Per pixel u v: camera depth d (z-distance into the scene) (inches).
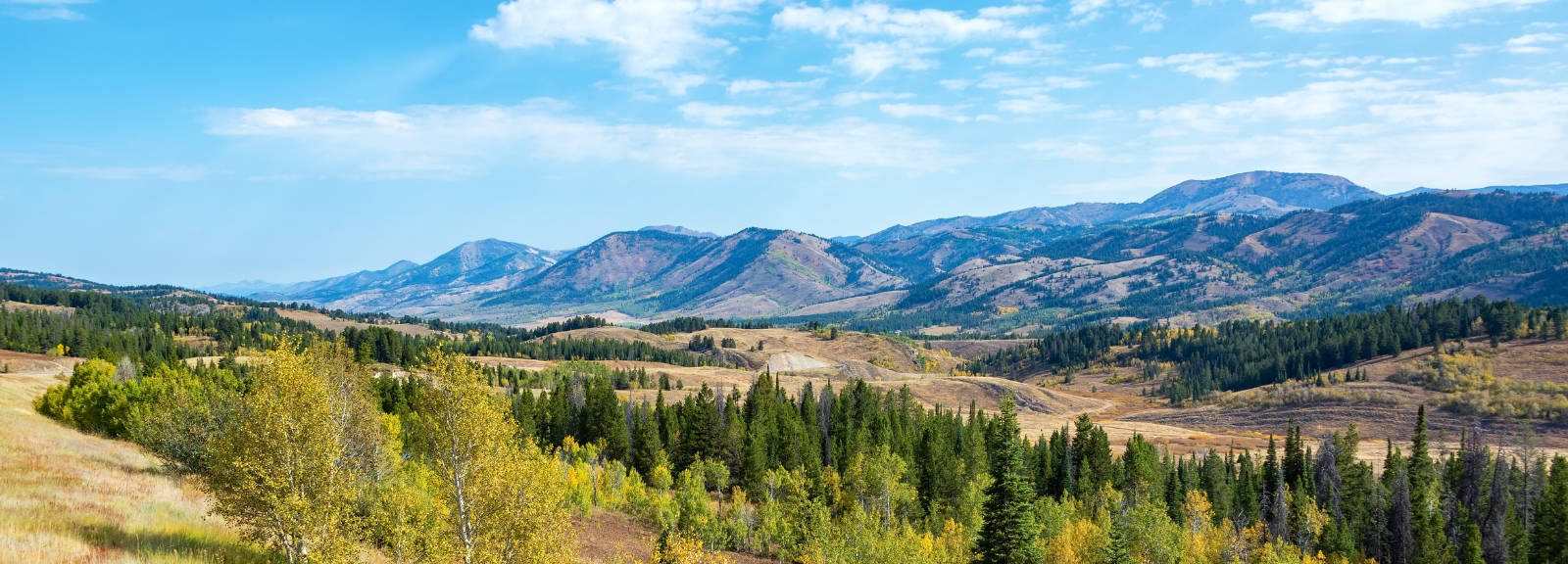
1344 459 5019.7
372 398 2166.6
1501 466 4409.5
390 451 2003.0
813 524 3230.8
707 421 4923.7
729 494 4719.5
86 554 1151.6
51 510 1407.5
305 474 1284.4
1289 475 5034.5
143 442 2255.2
